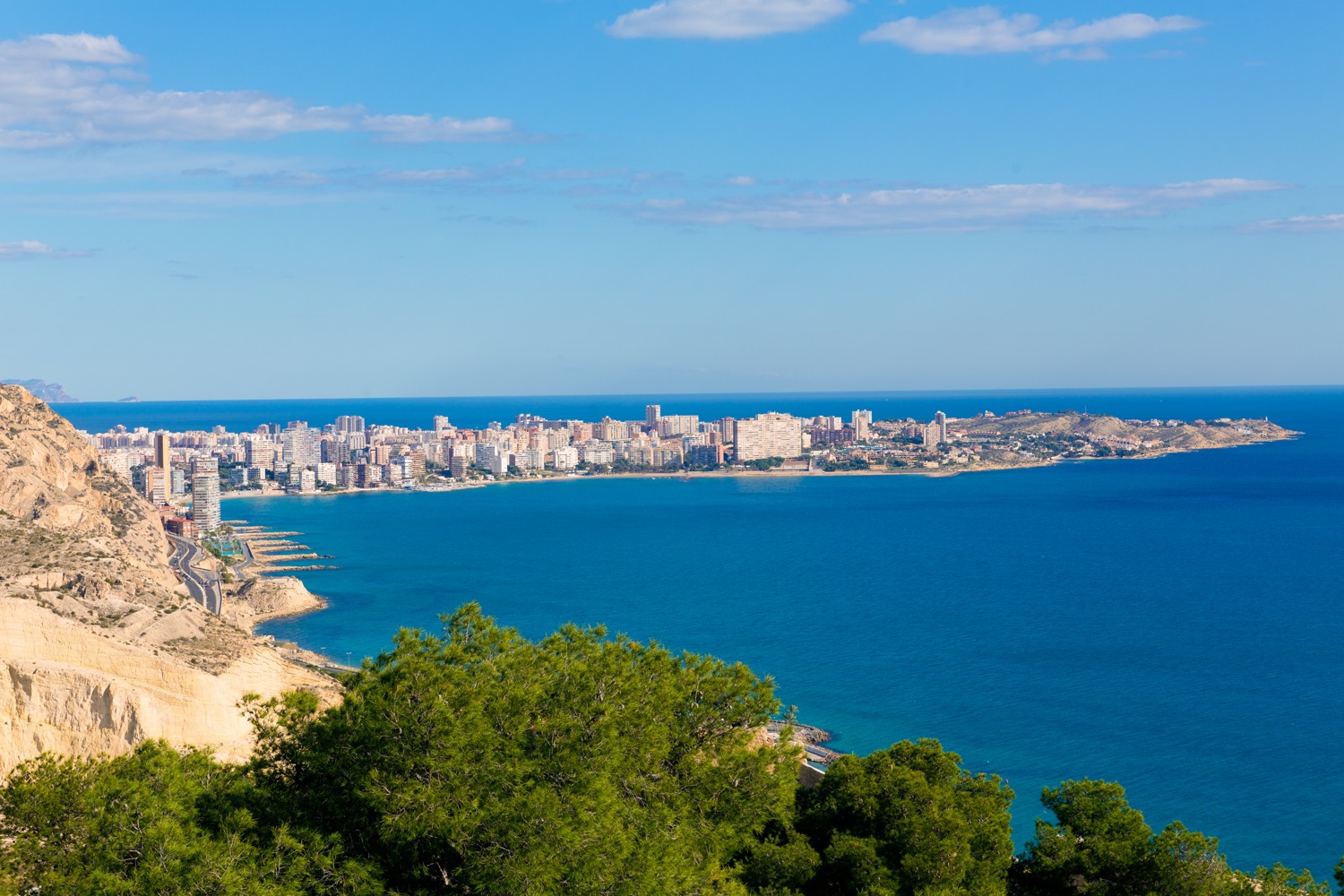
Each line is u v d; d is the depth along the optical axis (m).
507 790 58.31
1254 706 177.00
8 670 96.44
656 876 56.97
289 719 65.38
